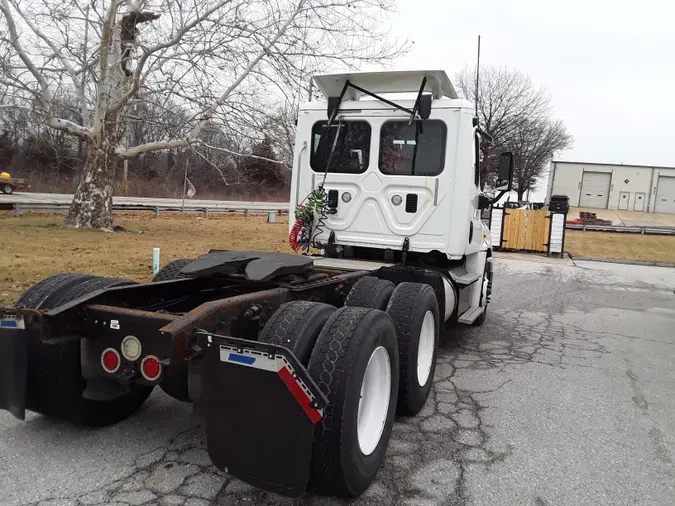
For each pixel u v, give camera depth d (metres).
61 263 10.76
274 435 2.81
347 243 6.37
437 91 6.22
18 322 3.48
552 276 15.56
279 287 4.21
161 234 18.33
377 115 6.15
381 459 3.55
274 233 21.02
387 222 6.18
